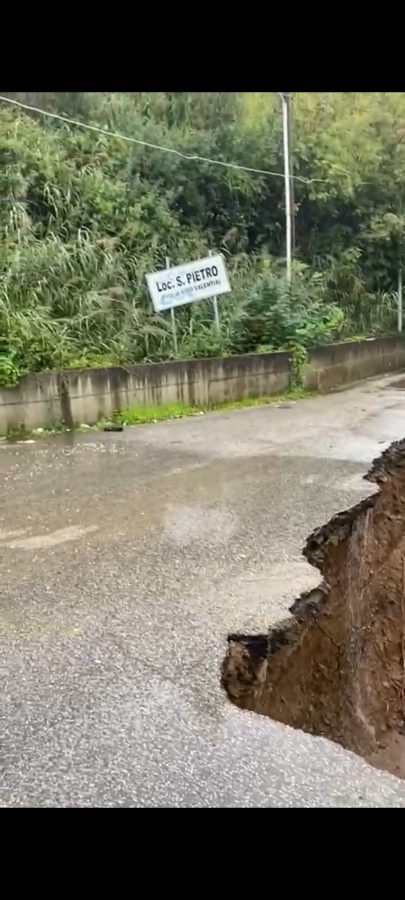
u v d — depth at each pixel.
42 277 8.15
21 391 6.86
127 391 7.76
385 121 14.02
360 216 14.04
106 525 4.09
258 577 3.29
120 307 8.67
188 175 11.45
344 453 5.95
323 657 3.25
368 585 4.27
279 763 1.97
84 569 3.40
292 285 11.05
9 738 2.06
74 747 2.02
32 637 2.70
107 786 1.86
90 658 2.54
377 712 3.80
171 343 8.91
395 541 4.81
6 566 3.45
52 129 10.02
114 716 2.17
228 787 1.86
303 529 3.98
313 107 13.25
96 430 7.24
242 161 12.26
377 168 13.94
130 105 11.13
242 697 2.41
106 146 10.31
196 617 2.87
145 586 3.19
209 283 8.99
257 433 6.99
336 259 13.61
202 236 11.30
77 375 7.25
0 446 6.41
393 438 6.55
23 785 1.86
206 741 2.06
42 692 2.31
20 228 8.45
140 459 5.83
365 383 11.60
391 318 14.32
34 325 7.37
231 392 9.04
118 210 9.78
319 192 13.04
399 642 4.31
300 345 10.15
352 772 1.94
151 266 9.41
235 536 3.88
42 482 5.08
